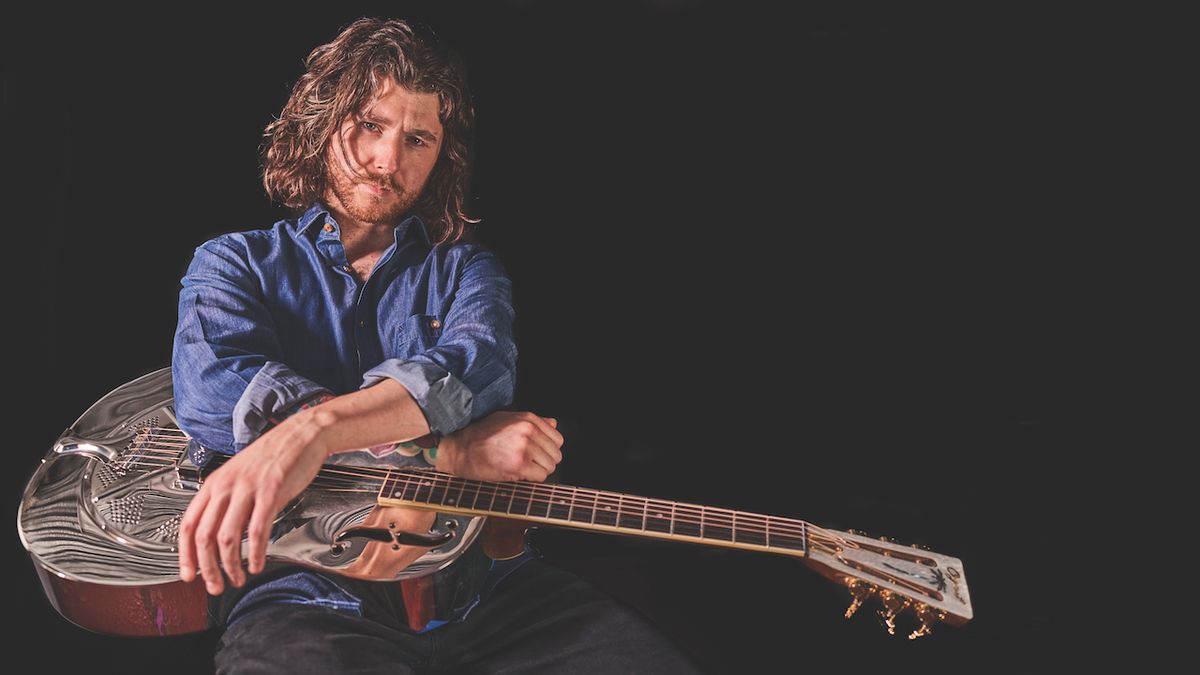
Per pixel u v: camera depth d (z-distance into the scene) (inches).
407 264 83.4
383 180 80.5
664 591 98.5
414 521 72.6
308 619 69.9
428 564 71.4
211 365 72.2
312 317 80.7
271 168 87.7
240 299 76.5
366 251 83.7
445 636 73.6
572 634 73.3
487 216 126.1
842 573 70.5
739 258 127.3
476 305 79.9
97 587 69.5
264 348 76.0
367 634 70.6
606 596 76.5
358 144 80.4
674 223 127.0
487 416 75.5
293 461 62.5
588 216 127.4
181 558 61.2
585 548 103.3
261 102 113.9
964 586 72.1
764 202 126.9
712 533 71.1
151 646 85.3
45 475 78.2
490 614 74.8
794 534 71.9
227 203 114.3
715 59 125.0
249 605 72.0
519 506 71.6
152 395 86.8
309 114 82.7
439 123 81.7
